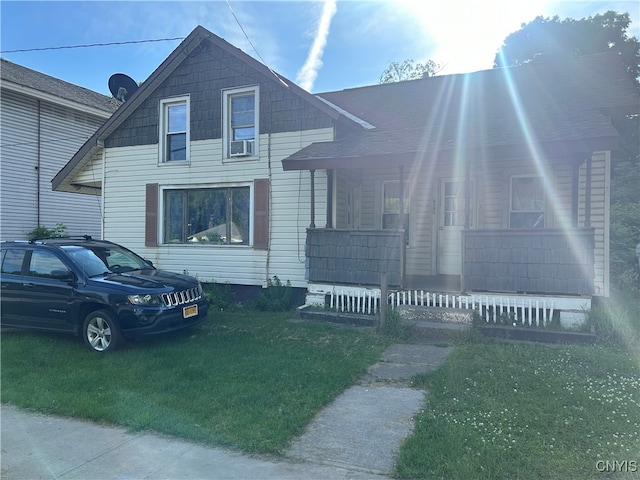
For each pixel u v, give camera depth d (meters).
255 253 10.63
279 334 7.58
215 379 5.31
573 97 9.57
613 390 4.71
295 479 3.27
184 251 11.39
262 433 3.93
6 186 16.34
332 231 8.90
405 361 6.09
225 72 10.95
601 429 3.84
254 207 10.65
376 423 4.19
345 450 3.69
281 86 10.37
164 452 3.71
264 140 10.55
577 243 7.12
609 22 23.36
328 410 4.50
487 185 10.38
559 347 6.37
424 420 4.13
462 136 8.18
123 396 4.84
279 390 4.93
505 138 7.51
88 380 5.36
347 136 10.07
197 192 11.48
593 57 11.89
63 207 18.34
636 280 12.02
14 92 16.59
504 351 6.17
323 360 6.05
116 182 12.20
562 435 3.76
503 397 4.61
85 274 6.99
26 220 17.00
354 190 11.42
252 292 10.68
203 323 8.50
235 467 3.45
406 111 11.23
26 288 7.16
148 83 11.47
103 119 20.28
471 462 3.36
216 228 11.25
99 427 4.22
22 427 4.24
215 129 11.09
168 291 6.87
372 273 8.52
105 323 6.69
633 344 6.45
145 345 6.93
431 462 3.40
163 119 11.70
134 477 3.33
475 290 7.64
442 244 11.07
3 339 7.48
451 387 4.93
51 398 4.81
